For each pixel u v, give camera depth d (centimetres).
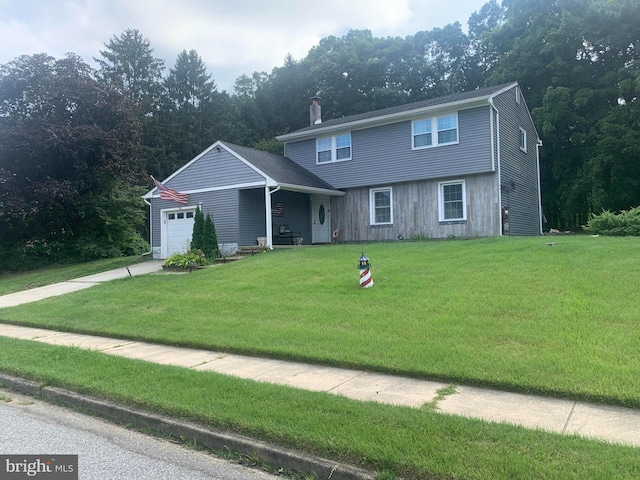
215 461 417
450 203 1891
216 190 1995
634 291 780
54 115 2258
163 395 527
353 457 375
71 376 614
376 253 1426
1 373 674
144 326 927
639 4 2616
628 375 510
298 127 5138
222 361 699
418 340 689
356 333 748
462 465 343
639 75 2541
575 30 2780
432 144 1900
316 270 1256
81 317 1050
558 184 3177
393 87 4478
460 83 4553
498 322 723
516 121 2105
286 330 800
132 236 2719
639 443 386
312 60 5091
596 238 1334
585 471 327
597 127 2733
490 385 536
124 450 442
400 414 444
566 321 693
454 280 983
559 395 497
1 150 2070
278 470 396
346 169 2136
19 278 1927
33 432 489
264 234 2020
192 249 1811
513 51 3131
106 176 2430
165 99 4841
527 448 366
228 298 1072
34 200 2152
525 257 1105
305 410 466
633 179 2633
